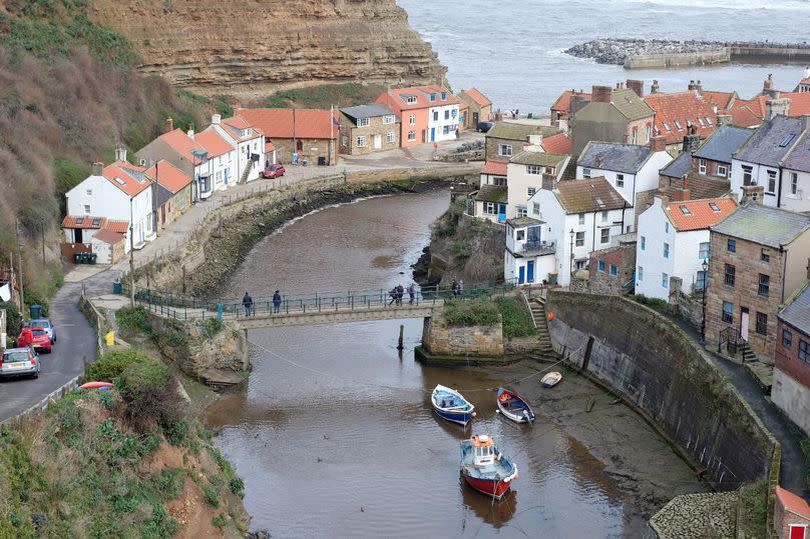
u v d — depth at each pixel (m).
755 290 72.94
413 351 89.75
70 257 98.56
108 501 52.00
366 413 78.00
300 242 121.00
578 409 78.81
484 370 86.06
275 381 82.88
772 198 89.38
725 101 137.12
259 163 141.50
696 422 70.31
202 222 116.56
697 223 83.50
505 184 113.25
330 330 93.75
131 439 55.66
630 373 80.06
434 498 66.69
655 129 121.50
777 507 55.31
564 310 88.00
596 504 65.88
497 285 94.81
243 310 87.44
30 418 52.12
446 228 112.19
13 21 139.38
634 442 73.38
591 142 104.50
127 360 59.78
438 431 75.50
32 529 46.56
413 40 194.00
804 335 62.34
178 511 55.31
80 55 139.12
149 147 122.75
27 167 102.12
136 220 104.00
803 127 89.81
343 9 186.12
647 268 86.19
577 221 94.44
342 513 64.69
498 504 65.94
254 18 173.88
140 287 93.62
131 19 161.38
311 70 180.38
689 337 75.06
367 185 145.75
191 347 80.81
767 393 67.81
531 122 153.75
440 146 165.88
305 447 72.62
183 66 166.50
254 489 66.94
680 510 60.72
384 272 109.44
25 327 72.12
